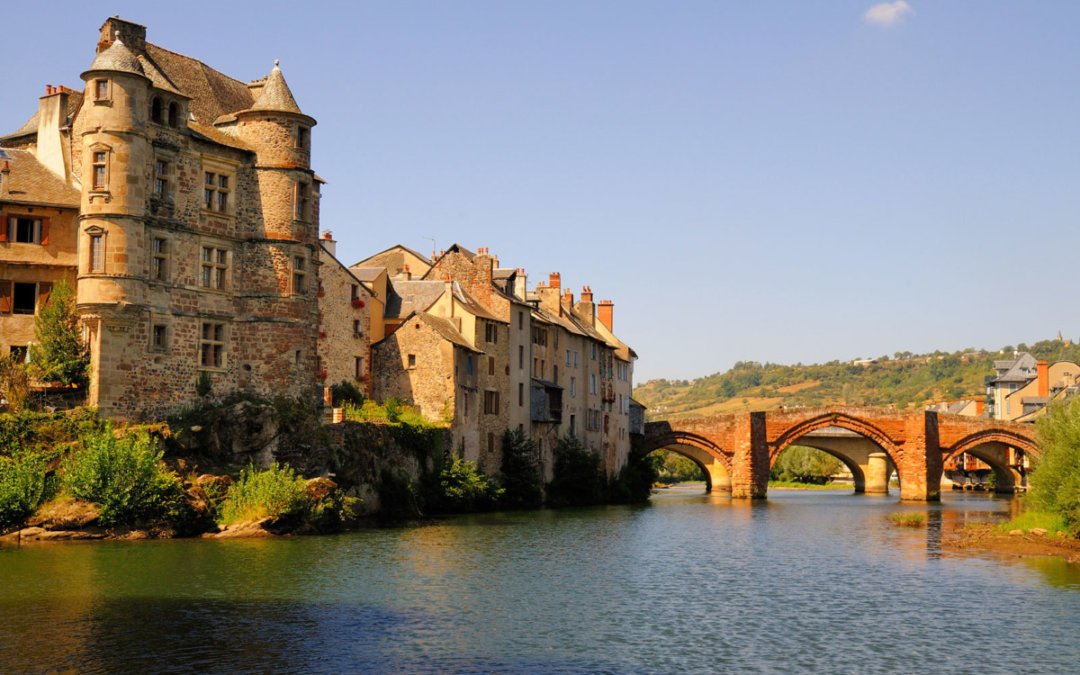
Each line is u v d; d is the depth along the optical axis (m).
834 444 136.50
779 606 39.78
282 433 60.31
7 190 59.16
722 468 132.50
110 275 55.84
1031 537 61.19
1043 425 64.00
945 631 35.53
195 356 60.44
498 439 87.19
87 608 35.91
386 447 68.38
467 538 58.53
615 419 114.06
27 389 55.34
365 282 82.75
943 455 111.62
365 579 42.72
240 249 63.19
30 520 50.56
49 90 63.97
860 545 60.03
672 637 34.31
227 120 64.81
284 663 30.00
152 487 52.00
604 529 67.81
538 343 95.75
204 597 38.12
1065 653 32.62
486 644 32.78
